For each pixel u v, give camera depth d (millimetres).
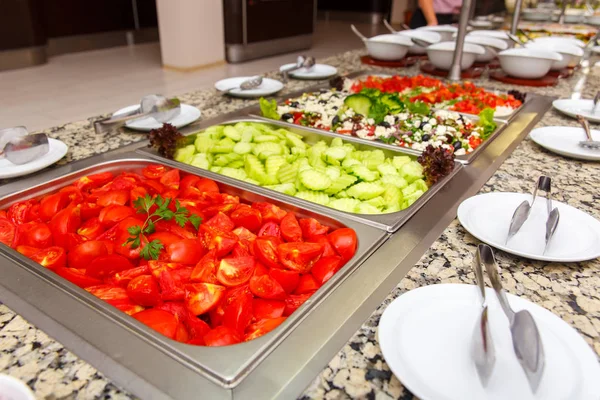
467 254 750
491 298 604
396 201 997
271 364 520
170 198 884
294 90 1843
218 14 4773
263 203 948
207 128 1350
